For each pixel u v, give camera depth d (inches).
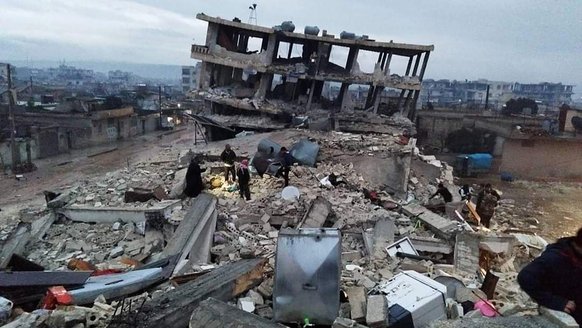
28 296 246.4
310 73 1134.4
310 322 219.5
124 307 221.1
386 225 429.1
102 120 1704.0
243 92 1198.3
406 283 242.5
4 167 1196.5
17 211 733.9
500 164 1294.3
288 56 1251.8
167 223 425.4
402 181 623.5
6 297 240.8
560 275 150.3
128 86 5561.0
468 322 182.4
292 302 218.5
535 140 1246.3
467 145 1419.8
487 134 1407.5
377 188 604.4
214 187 565.3
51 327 200.2
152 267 310.3
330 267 219.8
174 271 305.9
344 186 578.6
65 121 1633.9
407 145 791.7
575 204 969.5
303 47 1243.2
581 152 1230.3
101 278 282.5
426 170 687.1
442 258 395.5
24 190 976.9
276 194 521.3
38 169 1214.9
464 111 1829.5
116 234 423.2
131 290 255.4
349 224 438.9
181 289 245.1
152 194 496.1
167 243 383.6
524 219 834.8
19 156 1247.5
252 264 284.4
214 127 1167.6
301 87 1256.8
